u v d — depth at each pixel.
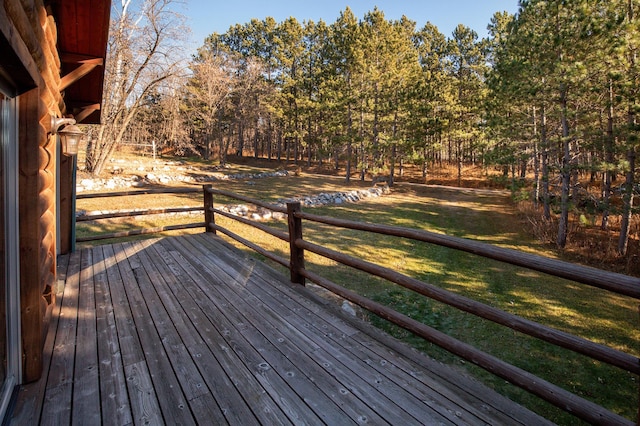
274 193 16.44
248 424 1.49
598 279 1.20
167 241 4.77
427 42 28.61
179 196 13.92
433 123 18.92
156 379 1.80
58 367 1.90
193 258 3.97
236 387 1.73
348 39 19.92
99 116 5.80
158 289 3.05
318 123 27.73
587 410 1.26
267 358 1.99
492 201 17.02
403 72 18.98
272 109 26.48
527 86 9.68
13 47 1.20
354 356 2.01
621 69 8.16
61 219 4.17
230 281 3.23
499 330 4.98
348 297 2.42
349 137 20.70
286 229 9.80
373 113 20.95
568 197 10.50
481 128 17.84
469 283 6.94
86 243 6.98
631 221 11.64
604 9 8.23
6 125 1.61
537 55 9.70
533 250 10.12
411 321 1.96
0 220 1.60
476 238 11.06
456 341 1.73
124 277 3.36
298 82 27.55
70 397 1.66
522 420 1.48
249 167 27.88
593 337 5.18
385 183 21.23
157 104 18.14
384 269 2.13
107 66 14.42
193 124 27.53
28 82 1.62
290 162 32.03
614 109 9.33
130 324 2.41
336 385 1.75
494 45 15.34
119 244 4.63
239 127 33.16
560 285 7.02
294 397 1.66
